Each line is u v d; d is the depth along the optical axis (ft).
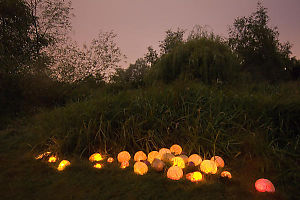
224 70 23.59
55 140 13.28
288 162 10.32
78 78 29.53
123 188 8.78
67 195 8.33
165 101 15.19
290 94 15.94
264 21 52.49
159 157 11.25
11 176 10.05
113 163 11.51
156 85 21.70
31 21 38.81
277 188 8.84
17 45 35.88
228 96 15.98
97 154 11.96
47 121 16.11
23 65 28.43
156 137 12.85
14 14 36.40
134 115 13.98
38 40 39.01
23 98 26.25
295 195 8.38
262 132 12.30
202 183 8.96
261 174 9.93
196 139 11.93
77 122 13.98
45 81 26.99
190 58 23.97
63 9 39.14
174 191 8.49
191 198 8.06
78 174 10.15
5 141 16.19
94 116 14.11
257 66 47.67
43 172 10.50
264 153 10.85
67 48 30.68
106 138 12.90
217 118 13.20
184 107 14.64
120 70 32.35
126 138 13.12
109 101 15.71
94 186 9.02
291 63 51.98
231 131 12.96
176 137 12.99
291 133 12.81
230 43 50.80
